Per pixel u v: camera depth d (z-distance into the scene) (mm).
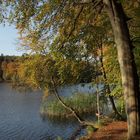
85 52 17688
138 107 12133
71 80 22312
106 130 18188
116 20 12070
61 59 15656
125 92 12195
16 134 29875
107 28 15406
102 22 15367
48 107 38031
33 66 20875
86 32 14961
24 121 36000
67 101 36750
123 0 11797
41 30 13797
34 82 22188
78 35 14914
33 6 12602
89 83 22906
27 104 51531
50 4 12734
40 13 12945
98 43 17547
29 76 22156
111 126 19297
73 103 36625
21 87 25203
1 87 93062
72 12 13570
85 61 20438
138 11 15305
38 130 31141
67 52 15242
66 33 14375
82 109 36219
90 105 36812
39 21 13391
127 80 12094
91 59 21062
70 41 14914
